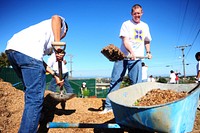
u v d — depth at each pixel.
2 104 4.36
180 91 3.53
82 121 4.21
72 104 5.46
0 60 27.84
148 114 2.26
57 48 2.90
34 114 2.70
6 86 5.17
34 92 2.74
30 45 2.80
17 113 4.29
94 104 5.65
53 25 2.97
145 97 3.39
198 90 2.52
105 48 3.84
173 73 18.08
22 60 2.73
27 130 2.64
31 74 2.75
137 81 4.59
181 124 2.37
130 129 2.77
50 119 4.23
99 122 4.15
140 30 4.66
